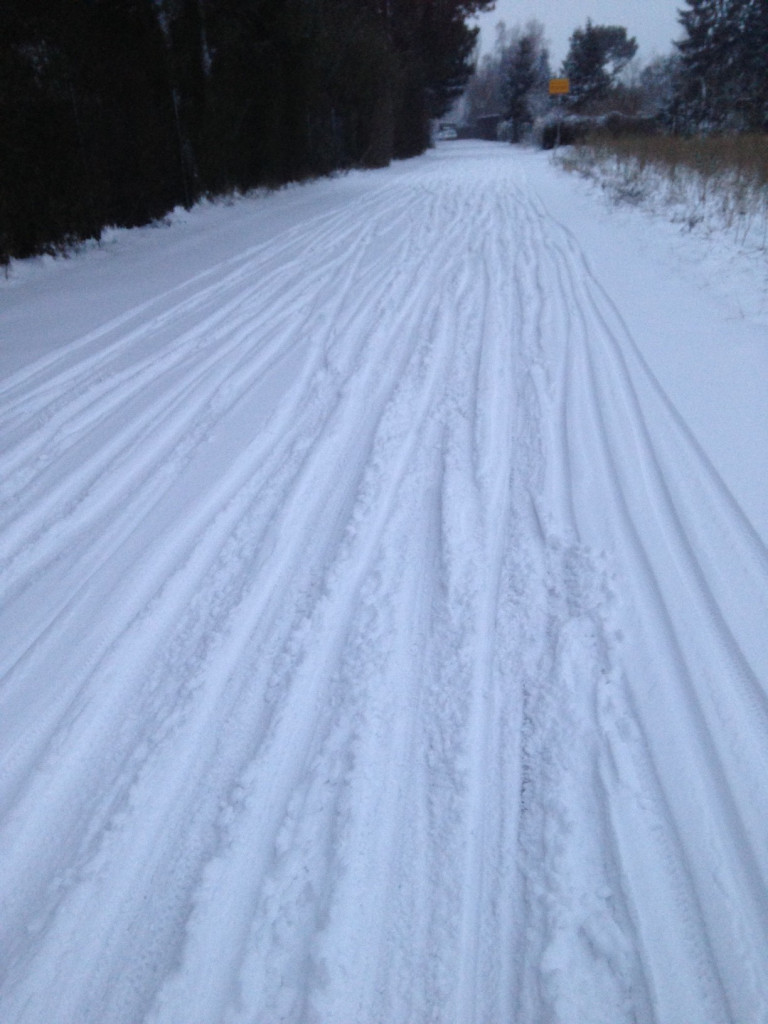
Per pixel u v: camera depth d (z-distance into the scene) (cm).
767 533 305
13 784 228
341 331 581
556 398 441
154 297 721
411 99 3070
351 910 188
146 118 1098
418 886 193
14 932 188
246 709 249
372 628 278
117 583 314
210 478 388
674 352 485
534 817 208
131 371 529
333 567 312
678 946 175
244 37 1497
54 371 536
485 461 382
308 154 1858
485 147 4141
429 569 306
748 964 171
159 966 179
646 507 330
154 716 249
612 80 4500
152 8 1119
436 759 227
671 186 1127
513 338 541
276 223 1167
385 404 451
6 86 800
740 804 206
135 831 212
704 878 188
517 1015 166
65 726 247
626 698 240
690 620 267
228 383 499
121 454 417
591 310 590
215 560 324
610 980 170
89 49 944
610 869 192
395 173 2152
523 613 279
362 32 2320
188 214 1278
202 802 219
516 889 191
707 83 2416
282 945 182
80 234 945
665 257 739
